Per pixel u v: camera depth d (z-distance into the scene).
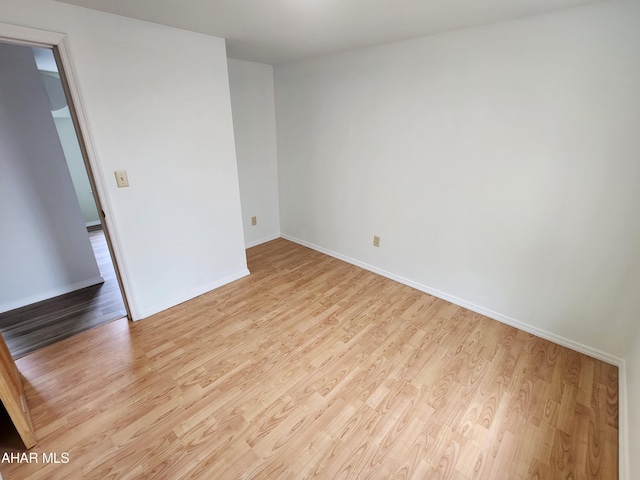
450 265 2.54
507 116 1.97
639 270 1.74
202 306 2.55
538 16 1.73
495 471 1.34
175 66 2.10
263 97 3.37
